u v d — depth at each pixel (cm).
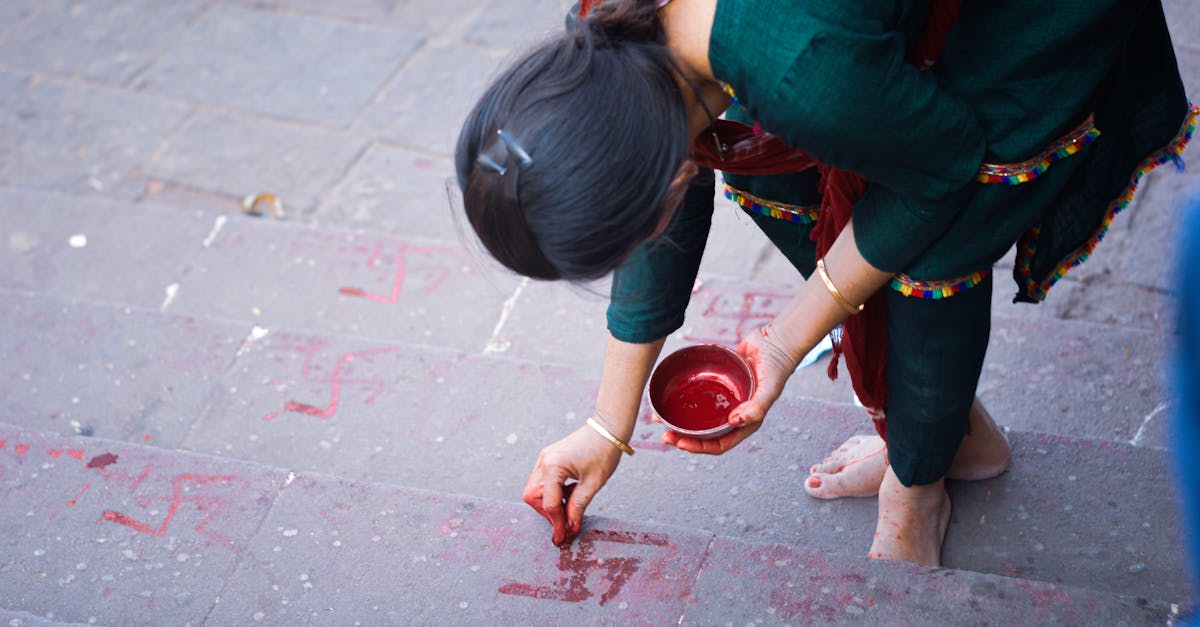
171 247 359
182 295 342
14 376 286
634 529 199
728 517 237
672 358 185
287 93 454
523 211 124
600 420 186
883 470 233
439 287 336
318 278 344
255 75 463
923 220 152
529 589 192
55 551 207
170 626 192
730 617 183
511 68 130
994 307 329
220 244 358
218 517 211
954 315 176
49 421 275
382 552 201
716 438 173
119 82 464
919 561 217
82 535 210
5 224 370
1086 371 277
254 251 355
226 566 202
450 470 253
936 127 138
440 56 466
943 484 222
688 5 132
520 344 314
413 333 322
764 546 194
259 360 285
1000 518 227
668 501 240
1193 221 75
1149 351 280
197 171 426
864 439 243
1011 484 232
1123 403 269
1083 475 232
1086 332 287
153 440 268
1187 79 392
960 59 149
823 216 180
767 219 204
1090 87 151
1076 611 178
